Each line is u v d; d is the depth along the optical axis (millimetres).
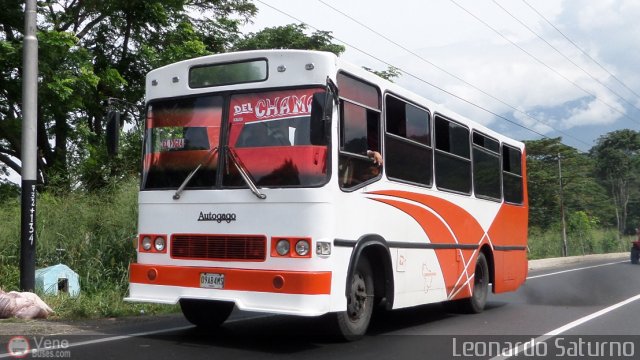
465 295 11117
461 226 11023
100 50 24594
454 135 10984
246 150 7785
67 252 12234
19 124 22188
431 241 9906
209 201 7816
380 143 8641
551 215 49219
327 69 7617
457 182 11000
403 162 9227
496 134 12875
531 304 13523
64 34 19562
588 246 46781
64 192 14422
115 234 12594
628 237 59125
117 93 23562
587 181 55375
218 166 7863
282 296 7332
